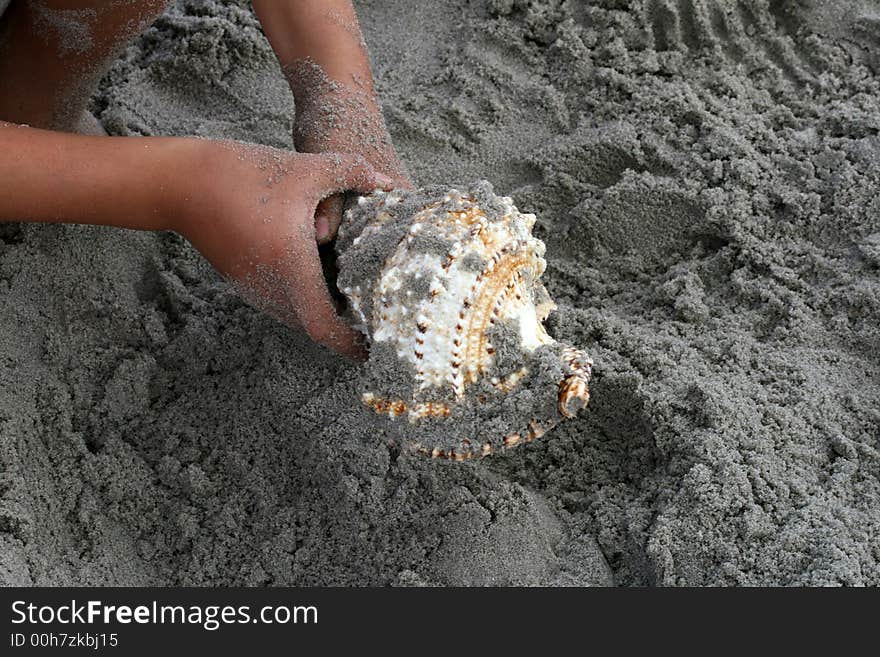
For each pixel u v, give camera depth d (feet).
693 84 3.23
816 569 2.36
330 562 2.56
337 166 2.40
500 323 2.28
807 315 2.79
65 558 2.55
